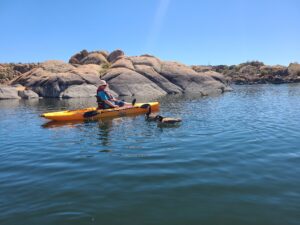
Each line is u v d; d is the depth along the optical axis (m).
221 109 16.36
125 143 8.80
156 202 4.76
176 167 6.41
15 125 12.88
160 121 12.22
